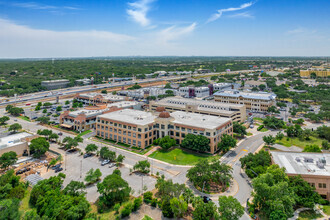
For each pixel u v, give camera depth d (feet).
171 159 458.09
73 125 652.89
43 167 427.33
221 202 266.77
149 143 529.86
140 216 290.76
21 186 340.39
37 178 376.68
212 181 366.22
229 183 367.86
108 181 315.17
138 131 512.63
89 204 300.20
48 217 276.00
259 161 387.75
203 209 267.18
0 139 504.02
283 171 323.78
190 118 568.82
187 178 384.06
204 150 476.95
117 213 296.51
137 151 497.87
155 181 374.63
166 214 287.07
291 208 272.92
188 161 449.06
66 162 446.19
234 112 646.33
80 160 456.04
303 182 308.40
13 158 415.64
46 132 562.66
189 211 300.61
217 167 348.79
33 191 317.42
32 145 456.04
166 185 305.73
